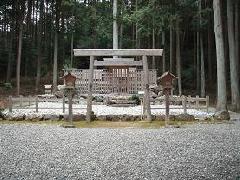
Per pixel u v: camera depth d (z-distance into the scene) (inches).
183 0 800.9
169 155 234.8
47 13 1207.6
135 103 625.9
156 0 801.6
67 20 1061.1
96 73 707.4
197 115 467.5
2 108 532.4
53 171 189.2
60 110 518.9
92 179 173.8
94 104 644.7
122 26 1054.4
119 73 706.2
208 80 1140.5
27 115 445.4
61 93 720.3
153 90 677.3
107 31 989.2
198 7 864.9
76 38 1219.9
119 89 703.7
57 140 294.4
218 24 514.0
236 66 666.8
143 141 290.7
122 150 251.3
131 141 290.5
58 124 410.9
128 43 1194.6
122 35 1138.0
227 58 1013.2
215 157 228.8
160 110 521.3
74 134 329.7
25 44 1226.6
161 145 272.4
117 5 941.2
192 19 885.2
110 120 440.8
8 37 1248.8
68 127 381.7
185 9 828.0
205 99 518.9
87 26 1059.9
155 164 207.5
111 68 719.1
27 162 211.2
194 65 1128.2
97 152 243.6
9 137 309.3
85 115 446.9
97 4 1015.0
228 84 1024.2
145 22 845.2
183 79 1116.5
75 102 649.6
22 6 951.0
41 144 275.0
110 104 621.6
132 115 444.1
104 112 486.9
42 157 226.2
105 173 185.5
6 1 1023.6
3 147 261.4
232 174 185.2
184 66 1189.1
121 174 183.8
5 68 1229.7
